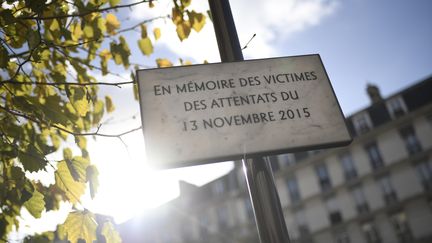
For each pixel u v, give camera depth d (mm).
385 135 35375
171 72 2178
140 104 2043
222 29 2516
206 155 1940
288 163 40062
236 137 2016
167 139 1957
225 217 41250
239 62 2281
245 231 39094
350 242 34656
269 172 2070
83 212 2631
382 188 34344
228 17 2549
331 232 35750
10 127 2875
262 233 1930
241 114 2092
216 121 2049
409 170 33438
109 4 3004
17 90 2975
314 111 2162
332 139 2076
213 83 2180
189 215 43781
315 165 38438
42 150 2809
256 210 1993
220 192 42875
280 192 39531
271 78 2250
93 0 2910
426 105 33906
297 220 37906
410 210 32438
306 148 2047
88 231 2666
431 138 33125
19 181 2553
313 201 37469
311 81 2275
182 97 2104
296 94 2213
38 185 2789
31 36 2408
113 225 2770
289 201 38750
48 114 2627
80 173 2586
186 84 2152
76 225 2631
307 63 2342
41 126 3123
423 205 32031
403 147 34312
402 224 32625
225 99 2131
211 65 2244
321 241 35938
